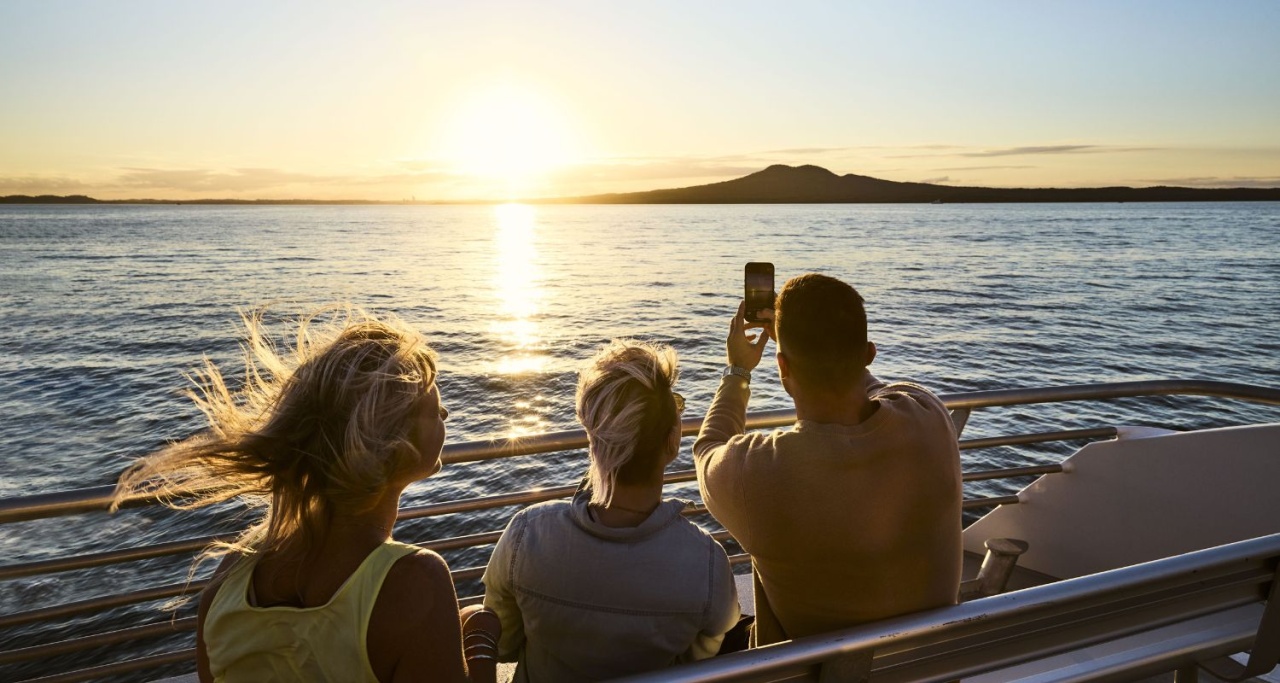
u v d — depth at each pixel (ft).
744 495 4.86
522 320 146.61
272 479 3.61
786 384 5.04
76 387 84.23
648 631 4.87
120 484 3.72
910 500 4.67
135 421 69.41
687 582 4.89
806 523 4.69
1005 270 250.37
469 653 4.34
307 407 3.51
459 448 7.12
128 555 6.88
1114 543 10.02
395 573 3.47
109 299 176.96
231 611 3.51
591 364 5.06
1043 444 57.88
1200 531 9.24
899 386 5.29
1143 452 9.70
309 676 3.43
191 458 3.57
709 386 87.51
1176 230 566.36
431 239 560.20
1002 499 11.12
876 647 3.63
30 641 29.71
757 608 5.63
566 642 4.97
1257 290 188.24
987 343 113.19
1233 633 5.04
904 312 147.23
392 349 3.75
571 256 367.25
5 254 346.74
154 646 29.19
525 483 49.16
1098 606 4.08
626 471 4.90
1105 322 135.13
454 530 42.29
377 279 242.78
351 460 3.41
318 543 3.56
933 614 3.75
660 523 4.95
